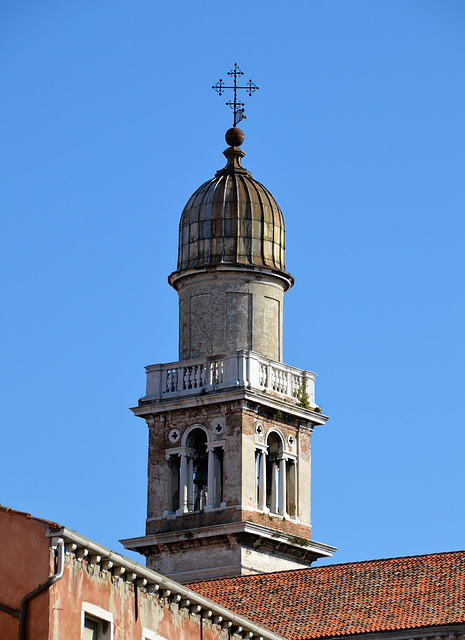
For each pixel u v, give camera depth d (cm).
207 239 10838
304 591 8762
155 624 6247
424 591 8356
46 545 5638
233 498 10281
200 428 10519
